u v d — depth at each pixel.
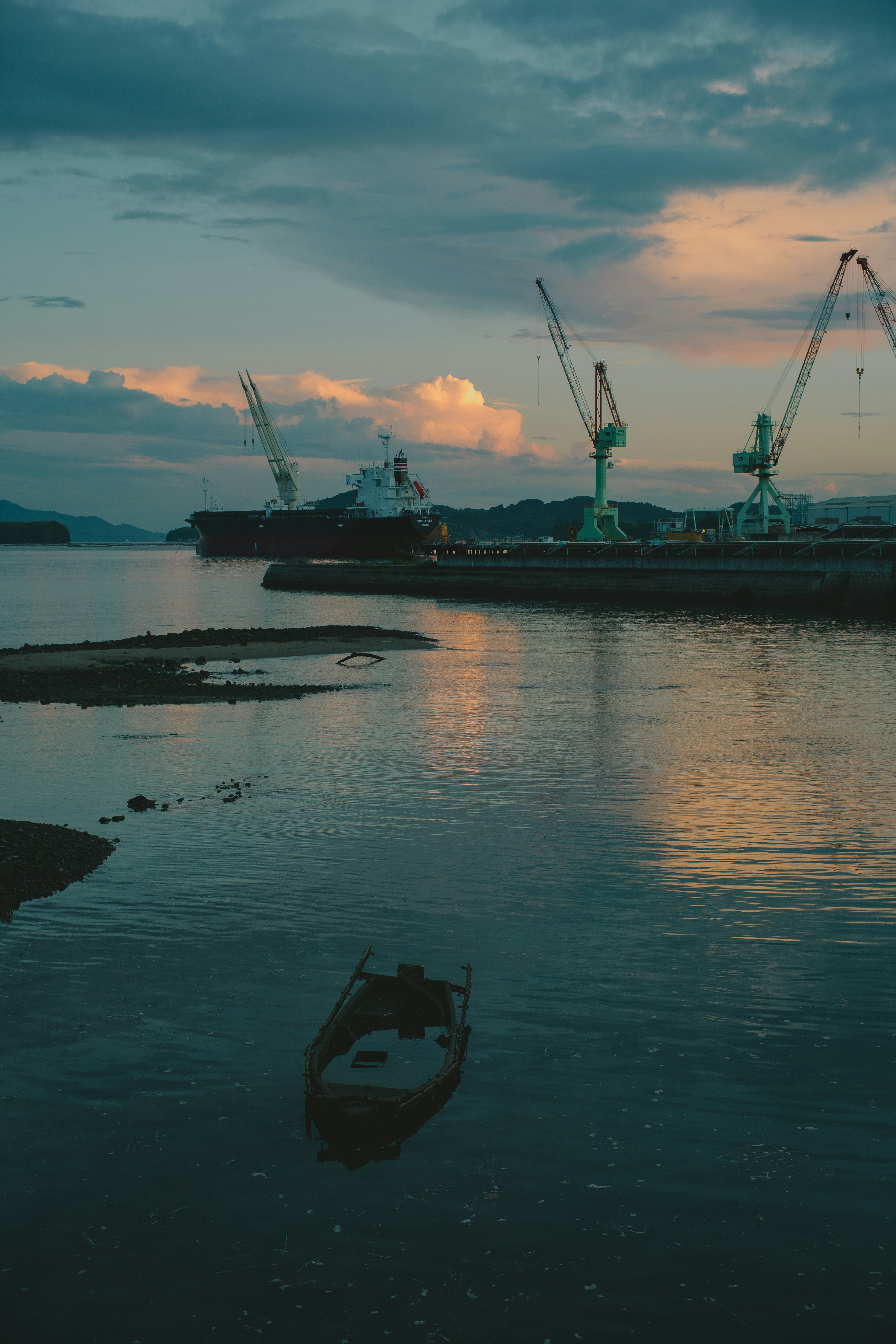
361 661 63.53
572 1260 9.44
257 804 27.00
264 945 16.98
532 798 27.08
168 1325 8.74
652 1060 12.91
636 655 65.38
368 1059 13.19
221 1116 11.79
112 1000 14.85
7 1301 9.02
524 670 58.00
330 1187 10.51
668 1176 10.61
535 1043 13.40
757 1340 8.51
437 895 19.39
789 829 23.88
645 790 27.98
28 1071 12.79
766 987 15.11
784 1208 10.11
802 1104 11.85
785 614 101.19
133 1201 10.30
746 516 160.62
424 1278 9.26
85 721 41.19
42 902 19.22
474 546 188.62
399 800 27.12
